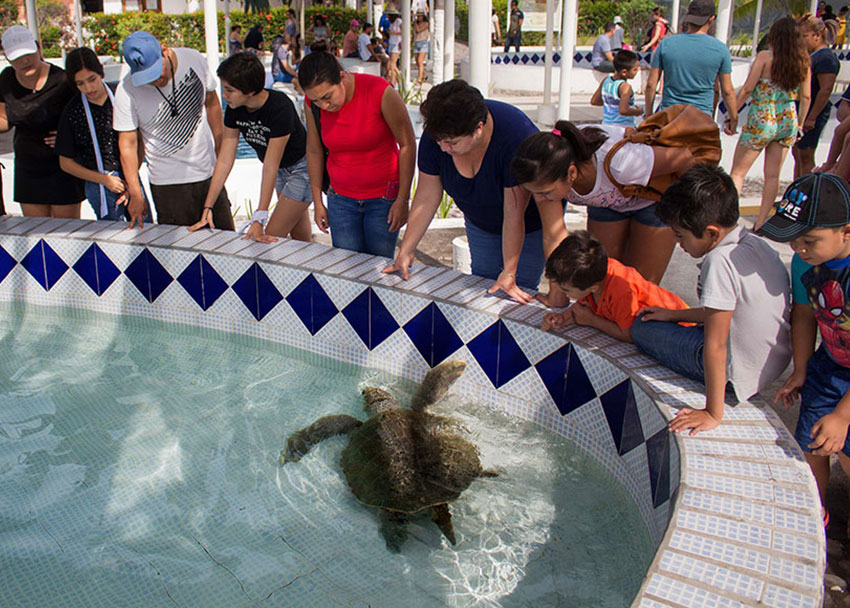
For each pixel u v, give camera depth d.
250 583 2.53
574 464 3.22
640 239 3.65
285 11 23.42
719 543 1.98
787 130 5.98
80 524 2.83
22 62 4.69
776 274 2.53
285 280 4.14
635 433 2.86
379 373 4.01
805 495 2.17
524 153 2.96
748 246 2.50
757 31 16.88
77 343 4.43
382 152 4.13
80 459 3.24
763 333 2.53
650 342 3.02
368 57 16.84
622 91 8.42
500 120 3.36
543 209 3.25
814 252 2.37
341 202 4.34
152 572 2.58
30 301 4.87
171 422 3.53
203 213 4.70
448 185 3.65
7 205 6.80
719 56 6.16
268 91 4.31
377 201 4.29
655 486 2.64
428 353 3.80
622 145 3.28
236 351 4.35
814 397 2.66
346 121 3.95
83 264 4.65
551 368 3.33
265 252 4.29
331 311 4.05
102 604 2.44
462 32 25.81
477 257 4.04
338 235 4.45
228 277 4.32
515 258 3.57
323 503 2.94
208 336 4.54
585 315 3.32
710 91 6.32
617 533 2.76
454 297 3.67
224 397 3.78
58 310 4.83
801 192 2.34
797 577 1.85
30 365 4.12
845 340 2.47
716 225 2.46
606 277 3.21
